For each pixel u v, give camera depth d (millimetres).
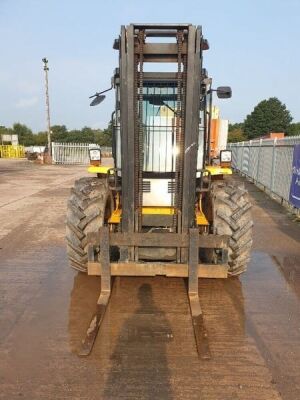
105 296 3803
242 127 75562
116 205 4691
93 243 3760
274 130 68750
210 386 2611
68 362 2885
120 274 3762
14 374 2750
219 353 3014
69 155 30516
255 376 2729
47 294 4152
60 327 3424
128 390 2566
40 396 2516
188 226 3902
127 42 3539
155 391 2555
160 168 4340
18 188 13766
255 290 4293
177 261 3879
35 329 3393
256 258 5465
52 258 5402
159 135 4305
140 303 3854
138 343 3131
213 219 4180
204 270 3701
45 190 13203
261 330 3395
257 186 14555
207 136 4793
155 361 2889
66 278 4621
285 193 9859
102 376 2715
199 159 4480
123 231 3910
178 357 2945
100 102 4785
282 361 2922
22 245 6086
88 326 3438
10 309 3793
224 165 4902
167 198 4367
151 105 4391
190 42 3533
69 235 4230
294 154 8914
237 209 4156
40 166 27391
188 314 3631
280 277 4719
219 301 3982
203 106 4348
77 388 2592
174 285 4297
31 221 7926
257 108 70562
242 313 3721
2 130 72062
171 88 4371
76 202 4250
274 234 6895
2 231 7031
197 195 4598
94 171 4762
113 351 3016
